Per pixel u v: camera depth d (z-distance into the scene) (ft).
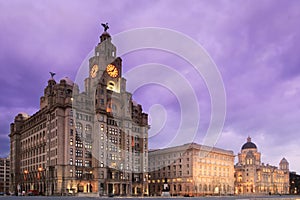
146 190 576.20
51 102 539.70
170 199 333.62
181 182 639.76
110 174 531.09
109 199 310.24
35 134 602.03
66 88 529.04
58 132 505.66
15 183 652.07
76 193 468.75
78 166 504.84
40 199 292.20
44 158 550.77
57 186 486.79
